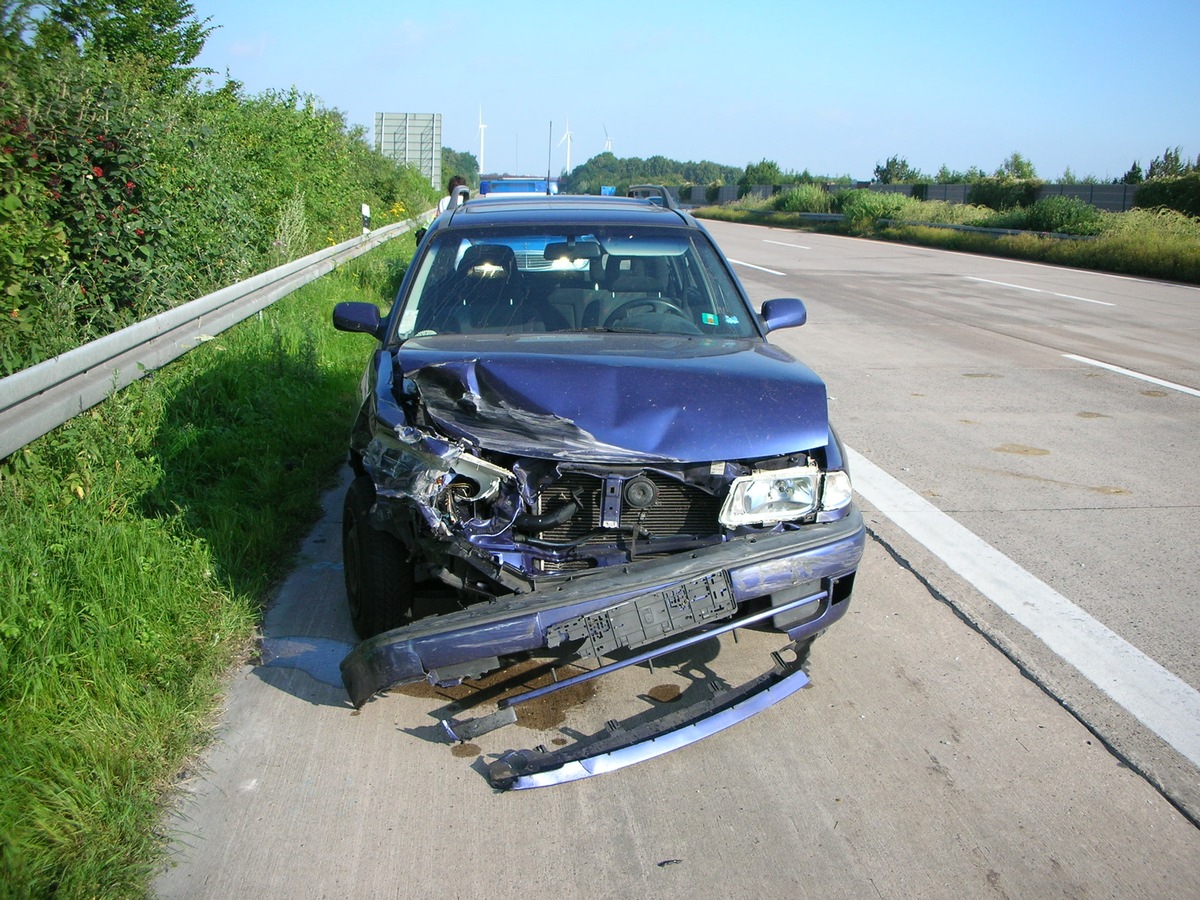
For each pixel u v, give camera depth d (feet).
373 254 50.57
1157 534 17.62
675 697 12.06
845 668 12.80
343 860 9.10
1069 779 10.43
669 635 10.39
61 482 16.01
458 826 9.63
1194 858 9.23
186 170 30.55
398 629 10.21
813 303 50.06
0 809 8.89
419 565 11.73
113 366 19.51
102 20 45.06
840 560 11.07
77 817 9.09
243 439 19.81
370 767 10.56
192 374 22.07
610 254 15.39
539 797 10.12
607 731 11.03
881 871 9.06
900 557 16.40
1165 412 27.27
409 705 11.82
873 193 127.95
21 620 11.61
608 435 10.63
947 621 14.12
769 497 10.98
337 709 11.66
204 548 14.66
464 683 12.30
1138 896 8.75
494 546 10.60
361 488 12.67
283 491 18.21
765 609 11.17
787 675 11.83
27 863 8.46
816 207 141.79
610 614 10.17
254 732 11.13
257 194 41.70
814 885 8.87
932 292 56.13
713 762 10.79
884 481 20.61
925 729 11.39
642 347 13.01
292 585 14.82
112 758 9.96
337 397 24.93
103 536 13.64
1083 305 51.42
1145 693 12.10
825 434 11.24
